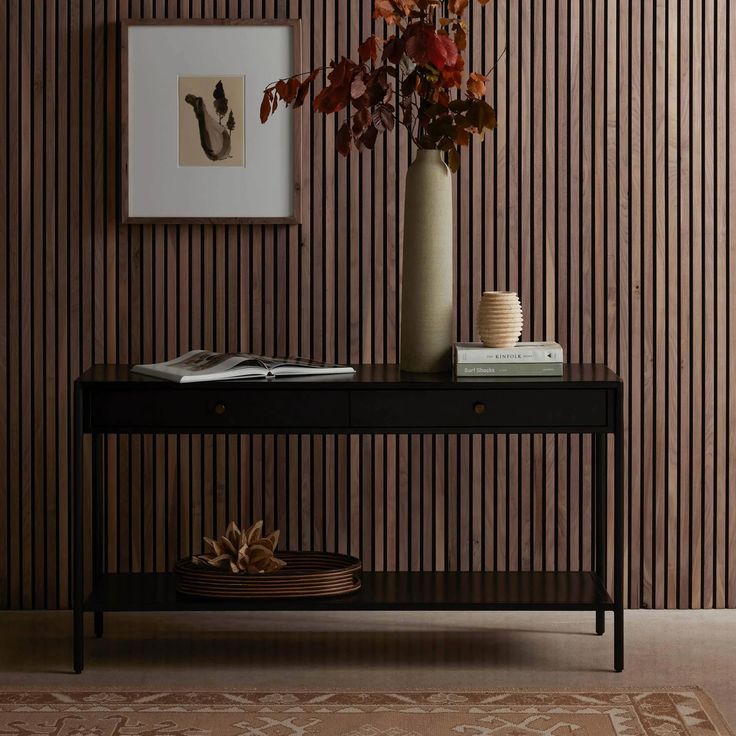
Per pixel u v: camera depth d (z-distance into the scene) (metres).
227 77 3.35
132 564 3.45
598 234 3.40
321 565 3.19
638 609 3.45
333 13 3.38
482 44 3.39
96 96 3.37
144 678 2.88
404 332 3.06
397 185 3.39
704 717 2.59
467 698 2.72
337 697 2.73
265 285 3.42
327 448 3.45
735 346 3.40
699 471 3.43
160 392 2.86
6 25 3.37
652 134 3.38
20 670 2.94
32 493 3.44
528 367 2.89
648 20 3.37
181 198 3.37
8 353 3.41
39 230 3.40
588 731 2.52
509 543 3.46
